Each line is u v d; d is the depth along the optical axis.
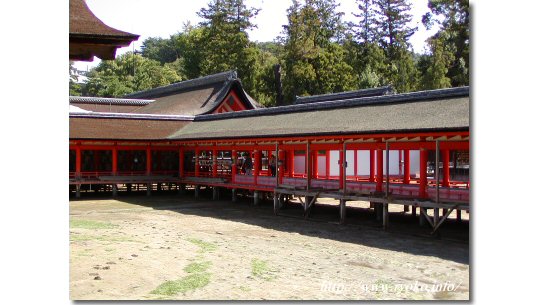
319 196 25.47
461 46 62.50
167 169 40.31
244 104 49.81
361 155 35.84
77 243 18.19
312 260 16.70
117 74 87.38
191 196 37.56
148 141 37.69
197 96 51.66
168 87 60.75
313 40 71.00
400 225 23.94
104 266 14.66
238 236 21.14
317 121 28.12
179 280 13.73
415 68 69.12
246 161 34.66
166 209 30.03
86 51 12.16
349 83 67.38
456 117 19.88
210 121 40.84
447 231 22.17
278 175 28.44
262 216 27.30
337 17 79.25
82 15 11.98
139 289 12.72
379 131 21.52
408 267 15.82
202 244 19.11
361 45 75.12
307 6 74.56
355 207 31.28
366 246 19.11
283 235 21.47
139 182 37.28
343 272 15.13
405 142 22.36
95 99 57.78
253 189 31.45
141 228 22.80
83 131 36.31
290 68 68.06
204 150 37.31
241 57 72.94
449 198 20.72
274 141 28.80
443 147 21.03
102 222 24.41
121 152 38.72
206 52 77.12
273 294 12.70
